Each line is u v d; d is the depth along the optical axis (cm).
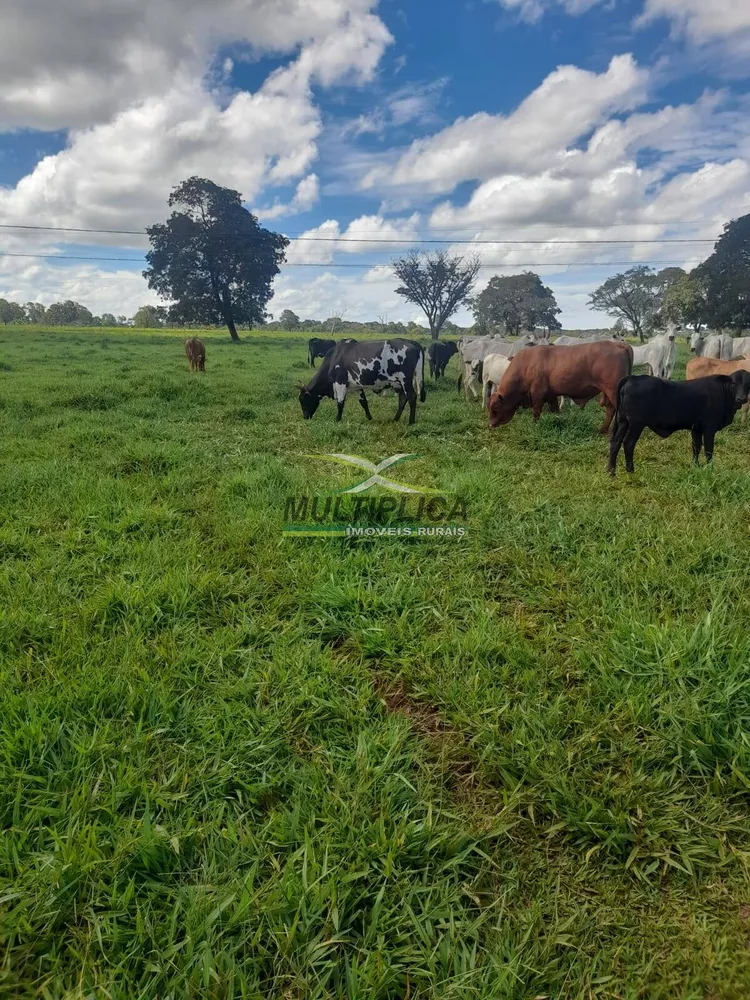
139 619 307
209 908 163
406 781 207
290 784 213
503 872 184
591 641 293
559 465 631
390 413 1016
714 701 234
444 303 5525
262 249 4562
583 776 213
